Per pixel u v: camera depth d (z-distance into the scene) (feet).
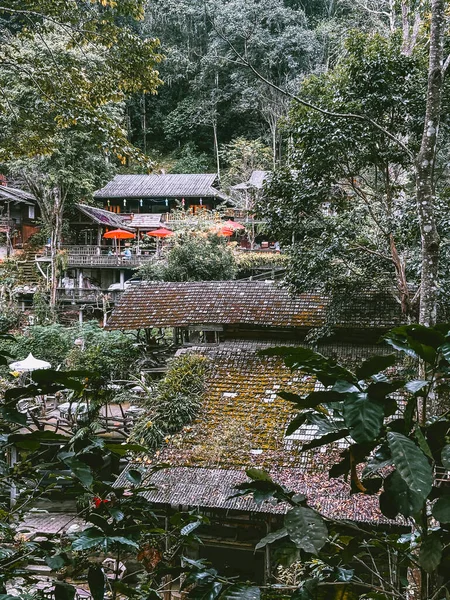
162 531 6.95
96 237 101.50
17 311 79.66
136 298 44.45
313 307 40.01
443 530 5.22
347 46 32.01
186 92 161.48
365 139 31.12
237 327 41.11
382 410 4.79
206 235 67.82
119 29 29.84
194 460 29.01
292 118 33.04
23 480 7.97
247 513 29.22
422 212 20.59
